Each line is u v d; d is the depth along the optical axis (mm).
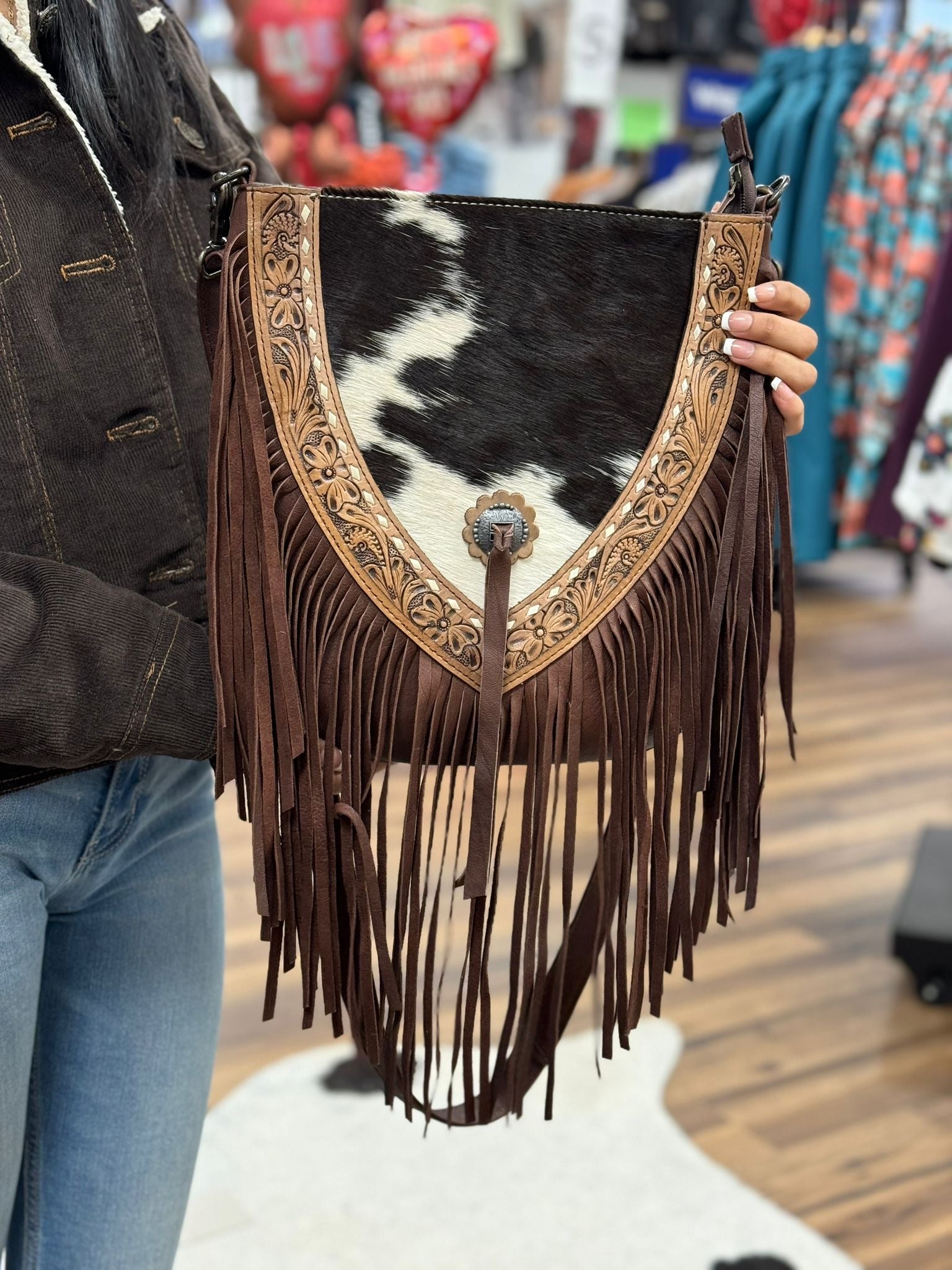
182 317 885
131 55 825
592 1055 1979
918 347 2143
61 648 737
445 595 796
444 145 4113
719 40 4848
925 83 2350
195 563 871
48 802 807
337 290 765
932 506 2006
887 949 2318
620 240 779
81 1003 915
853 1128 1834
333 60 3686
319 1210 1645
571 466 797
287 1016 2080
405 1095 822
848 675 3777
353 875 811
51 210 796
